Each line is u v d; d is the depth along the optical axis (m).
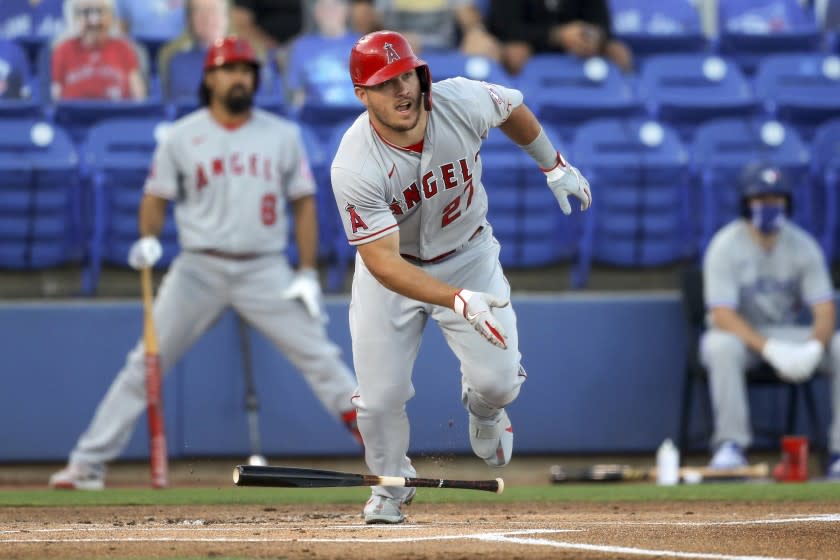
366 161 14.03
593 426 29.14
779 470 26.59
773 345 27.02
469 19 37.97
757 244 28.08
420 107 13.88
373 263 14.07
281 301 25.16
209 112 25.23
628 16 40.47
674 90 34.94
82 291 29.33
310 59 34.69
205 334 27.94
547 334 29.02
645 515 17.92
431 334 27.67
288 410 28.20
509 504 20.48
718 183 31.03
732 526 15.61
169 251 29.33
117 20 36.72
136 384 24.91
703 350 28.09
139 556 12.67
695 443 29.61
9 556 12.74
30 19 37.00
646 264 30.81
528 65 34.59
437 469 28.08
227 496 22.22
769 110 34.00
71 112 31.27
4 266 28.72
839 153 31.61
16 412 27.64
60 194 28.73
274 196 25.25
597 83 34.34
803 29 40.28
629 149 30.81
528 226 30.14
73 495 22.52
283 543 13.66
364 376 15.17
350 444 28.41
